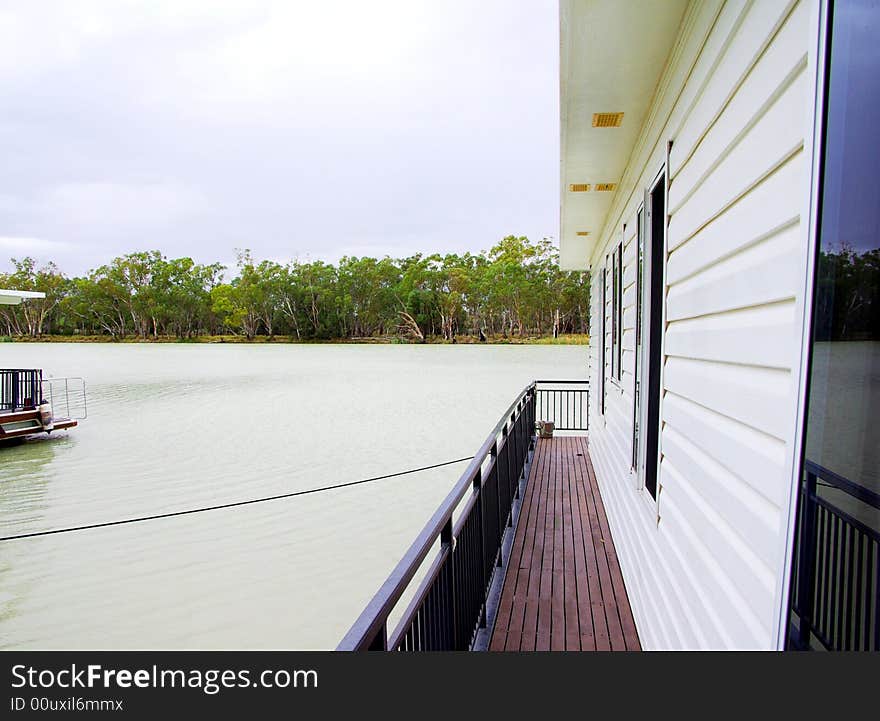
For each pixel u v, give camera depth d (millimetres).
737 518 1367
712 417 1629
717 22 1600
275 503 8531
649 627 2613
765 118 1195
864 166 750
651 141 2828
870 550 749
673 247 2197
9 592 5672
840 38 822
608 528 4602
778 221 1104
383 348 55250
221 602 5402
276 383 26250
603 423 5805
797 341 970
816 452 898
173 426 15656
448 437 13570
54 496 9242
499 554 3656
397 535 7117
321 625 4980
